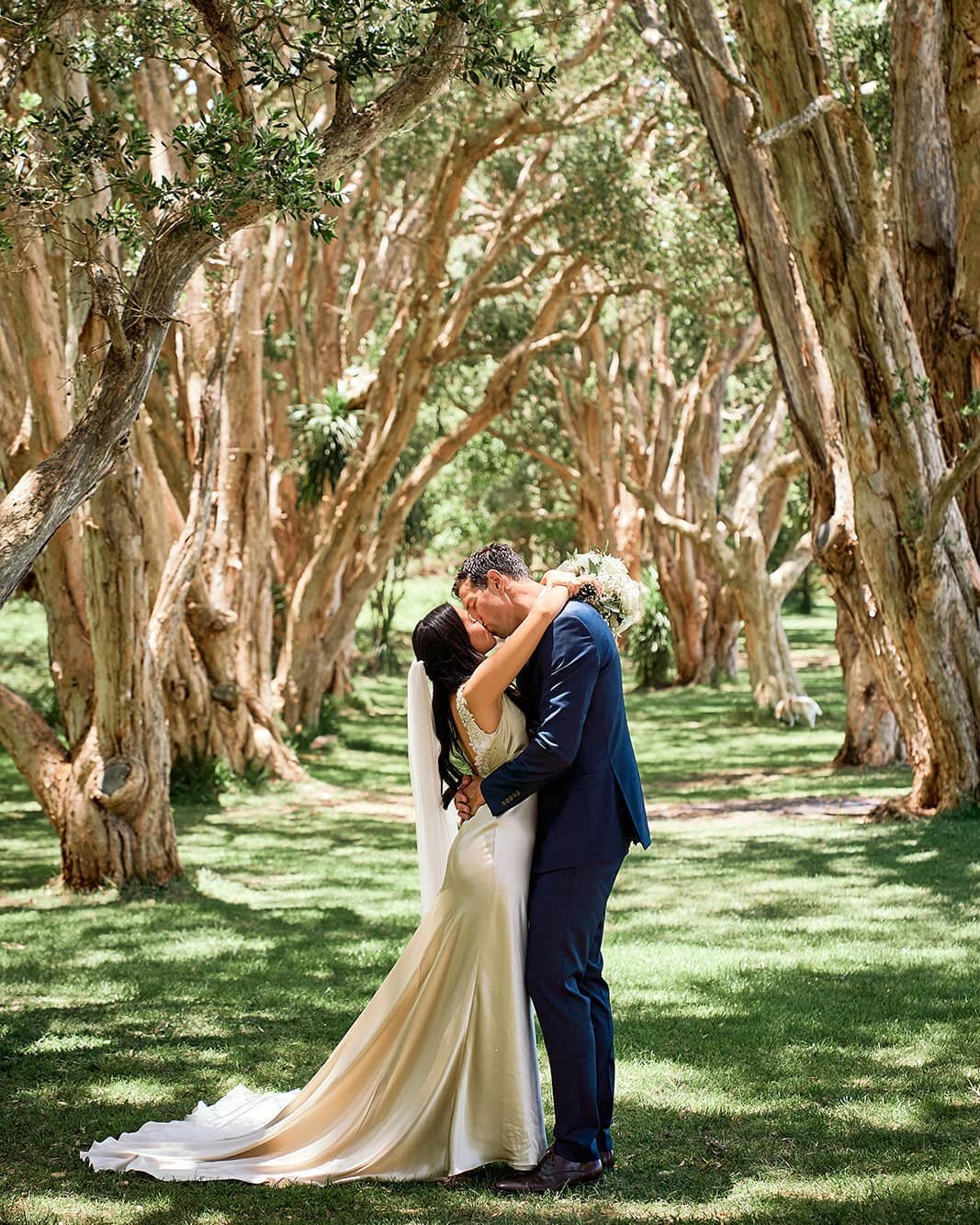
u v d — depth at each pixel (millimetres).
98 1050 5359
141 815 9594
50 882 9641
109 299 4574
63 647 9648
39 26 5863
